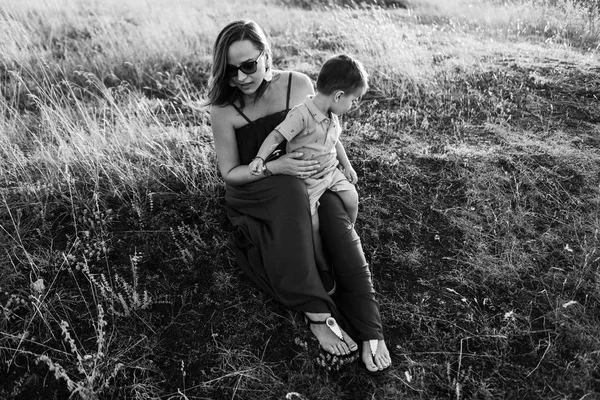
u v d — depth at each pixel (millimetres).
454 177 3953
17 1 7551
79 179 3766
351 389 2660
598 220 3553
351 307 2791
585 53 6410
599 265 3238
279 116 3080
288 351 2816
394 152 4188
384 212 3646
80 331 2871
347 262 2842
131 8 8125
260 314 2980
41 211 3412
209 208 3582
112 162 3846
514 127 4559
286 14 8383
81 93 5359
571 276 3184
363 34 6430
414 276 3248
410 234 3520
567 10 7992
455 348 2836
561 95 5090
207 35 7020
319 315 2701
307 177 2902
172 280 3154
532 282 3193
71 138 4012
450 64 5773
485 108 4859
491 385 2658
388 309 3043
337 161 3158
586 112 4809
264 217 2900
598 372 2682
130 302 2963
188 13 7934
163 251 3309
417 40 6754
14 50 5941
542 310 3023
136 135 4273
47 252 3191
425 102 4973
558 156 4129
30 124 4695
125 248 3301
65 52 6117
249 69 2783
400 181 3902
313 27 7492
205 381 2672
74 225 3377
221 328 2922
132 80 5828
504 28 7664
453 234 3518
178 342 2846
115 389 2604
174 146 4184
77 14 7594
